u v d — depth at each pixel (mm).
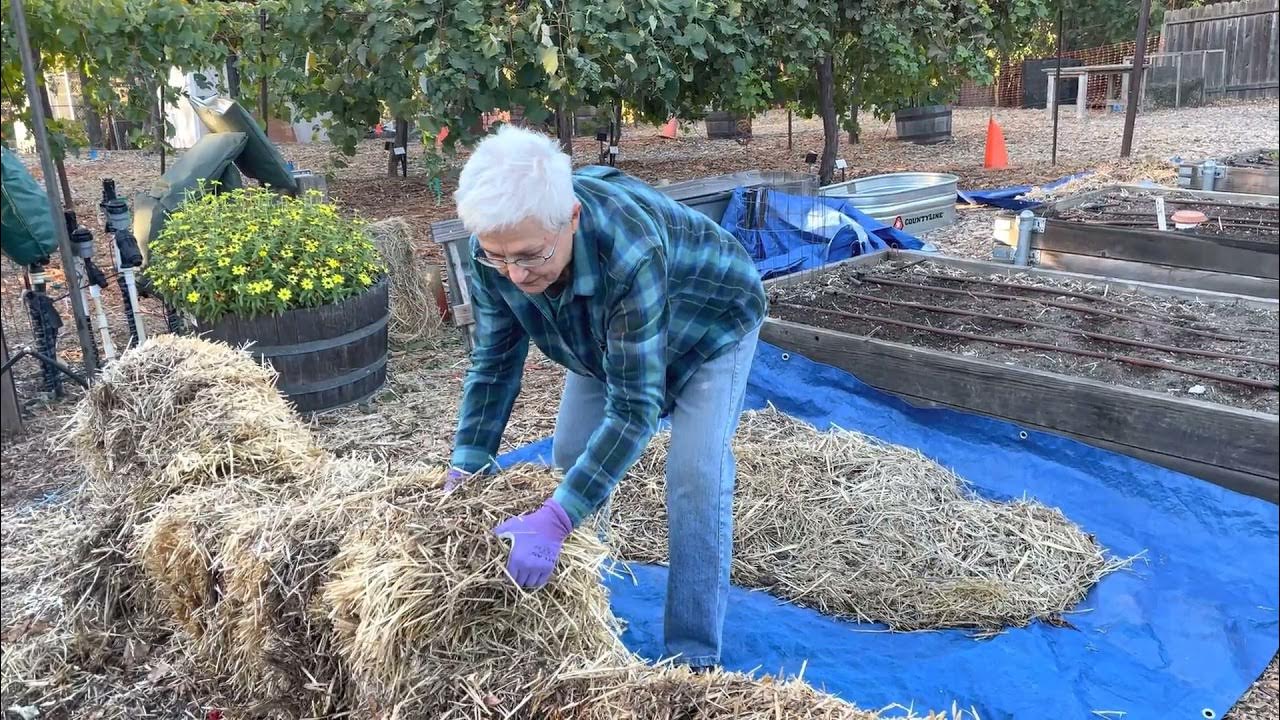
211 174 5531
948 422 3939
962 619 2816
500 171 1655
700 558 2342
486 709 1759
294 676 2139
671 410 2393
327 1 6531
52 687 2600
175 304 4328
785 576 3064
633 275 1835
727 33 7402
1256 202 5910
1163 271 5105
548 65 6059
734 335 2268
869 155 12516
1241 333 4055
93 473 2953
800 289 5340
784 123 17859
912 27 8977
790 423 4156
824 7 8586
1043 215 6207
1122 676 2494
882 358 4156
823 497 3436
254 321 4227
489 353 2203
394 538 1922
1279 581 2787
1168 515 3234
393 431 4398
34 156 5395
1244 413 3125
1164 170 7672
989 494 3604
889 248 6246
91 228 8547
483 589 1842
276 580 2088
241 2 8336
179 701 2520
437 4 6219
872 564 3068
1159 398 3322
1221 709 2354
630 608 2898
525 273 1776
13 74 2484
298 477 2551
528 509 1952
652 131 17188
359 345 4543
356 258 4574
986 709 2371
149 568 2559
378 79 6566
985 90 18406
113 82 7324
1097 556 3113
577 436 2527
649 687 1752
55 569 2891
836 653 2625
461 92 6422
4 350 2797
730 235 2234
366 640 1810
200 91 13156
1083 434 3574
